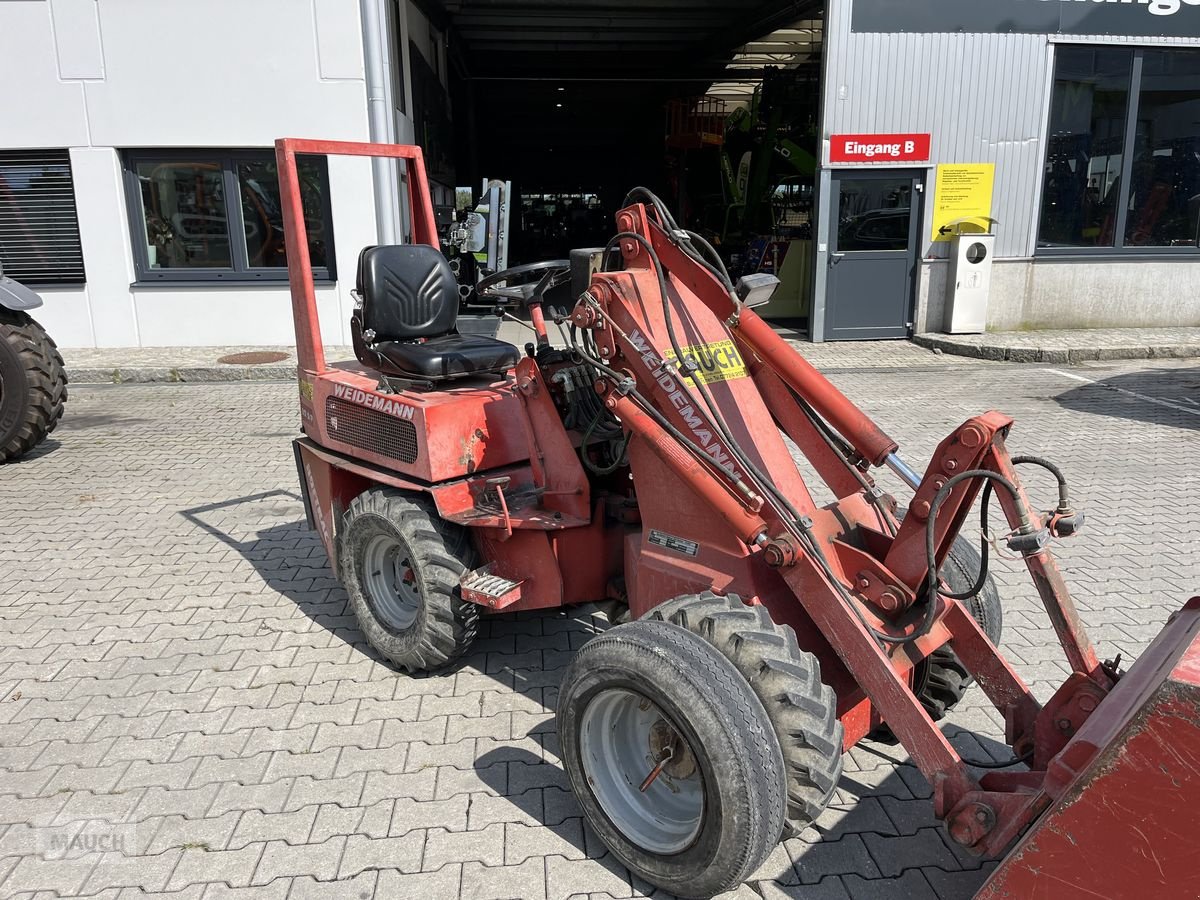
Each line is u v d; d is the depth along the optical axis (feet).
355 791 9.96
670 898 8.34
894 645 8.43
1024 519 7.61
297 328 14.11
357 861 8.87
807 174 48.57
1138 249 38.96
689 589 9.31
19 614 14.43
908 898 8.39
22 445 22.72
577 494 11.07
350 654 13.10
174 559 16.72
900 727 7.83
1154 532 17.42
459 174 62.18
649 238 9.84
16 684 12.28
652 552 9.82
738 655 7.86
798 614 9.05
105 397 30.50
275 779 10.18
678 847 8.04
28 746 10.86
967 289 37.76
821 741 7.57
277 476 21.80
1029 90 36.37
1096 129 37.50
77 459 23.45
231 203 35.60
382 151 14.23
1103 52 36.55
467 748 10.74
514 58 63.41
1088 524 17.87
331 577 15.88
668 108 63.87
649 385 9.39
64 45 33.42
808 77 51.98
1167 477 20.77
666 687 7.69
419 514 11.60
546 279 11.55
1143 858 5.91
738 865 7.55
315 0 33.42
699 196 66.18
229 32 33.60
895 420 26.12
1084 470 21.38
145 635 13.71
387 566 12.82
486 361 12.97
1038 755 8.23
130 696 11.96
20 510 19.52
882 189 37.63
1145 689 6.72
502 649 13.23
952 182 37.24
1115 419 26.16
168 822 9.48
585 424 11.34
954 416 26.53
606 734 8.77
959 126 36.63
